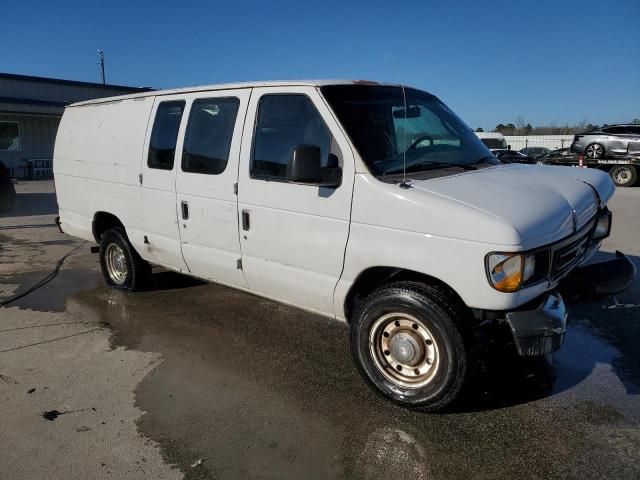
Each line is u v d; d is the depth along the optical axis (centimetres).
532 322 311
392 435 326
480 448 312
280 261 408
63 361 436
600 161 2028
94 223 614
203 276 494
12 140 2375
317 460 303
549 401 362
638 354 433
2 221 1169
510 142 4694
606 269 385
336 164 366
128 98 554
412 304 333
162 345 466
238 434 329
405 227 333
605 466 294
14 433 333
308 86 388
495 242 300
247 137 422
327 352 449
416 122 416
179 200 484
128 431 334
